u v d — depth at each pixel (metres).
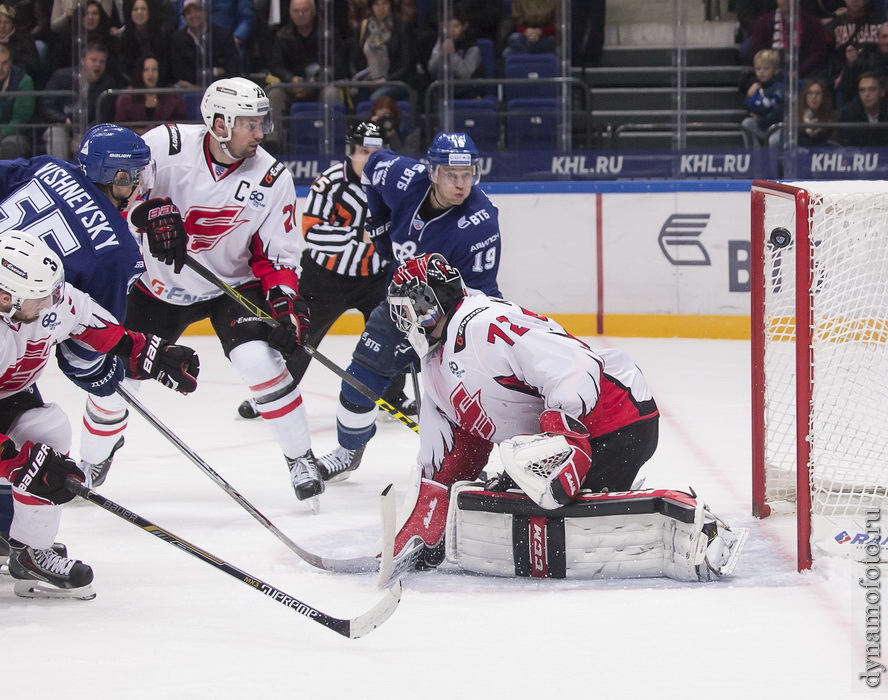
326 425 12.51
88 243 7.13
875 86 17.44
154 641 6.04
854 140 17.53
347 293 12.30
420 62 19.05
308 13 18.64
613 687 5.27
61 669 5.64
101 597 6.86
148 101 18.33
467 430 7.30
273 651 5.84
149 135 9.08
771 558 7.34
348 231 12.04
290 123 18.48
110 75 18.42
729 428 11.83
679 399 13.37
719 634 5.95
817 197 7.17
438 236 9.19
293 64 18.88
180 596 6.85
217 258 9.29
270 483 10.01
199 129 9.11
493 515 6.99
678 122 18.14
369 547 7.96
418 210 9.22
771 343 8.41
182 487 9.87
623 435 7.22
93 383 7.28
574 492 6.76
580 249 17.78
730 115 19.77
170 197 9.05
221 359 16.88
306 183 18.44
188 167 9.00
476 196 9.30
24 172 7.43
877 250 7.74
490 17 18.59
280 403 8.84
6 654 5.88
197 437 11.97
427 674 5.48
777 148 17.42
